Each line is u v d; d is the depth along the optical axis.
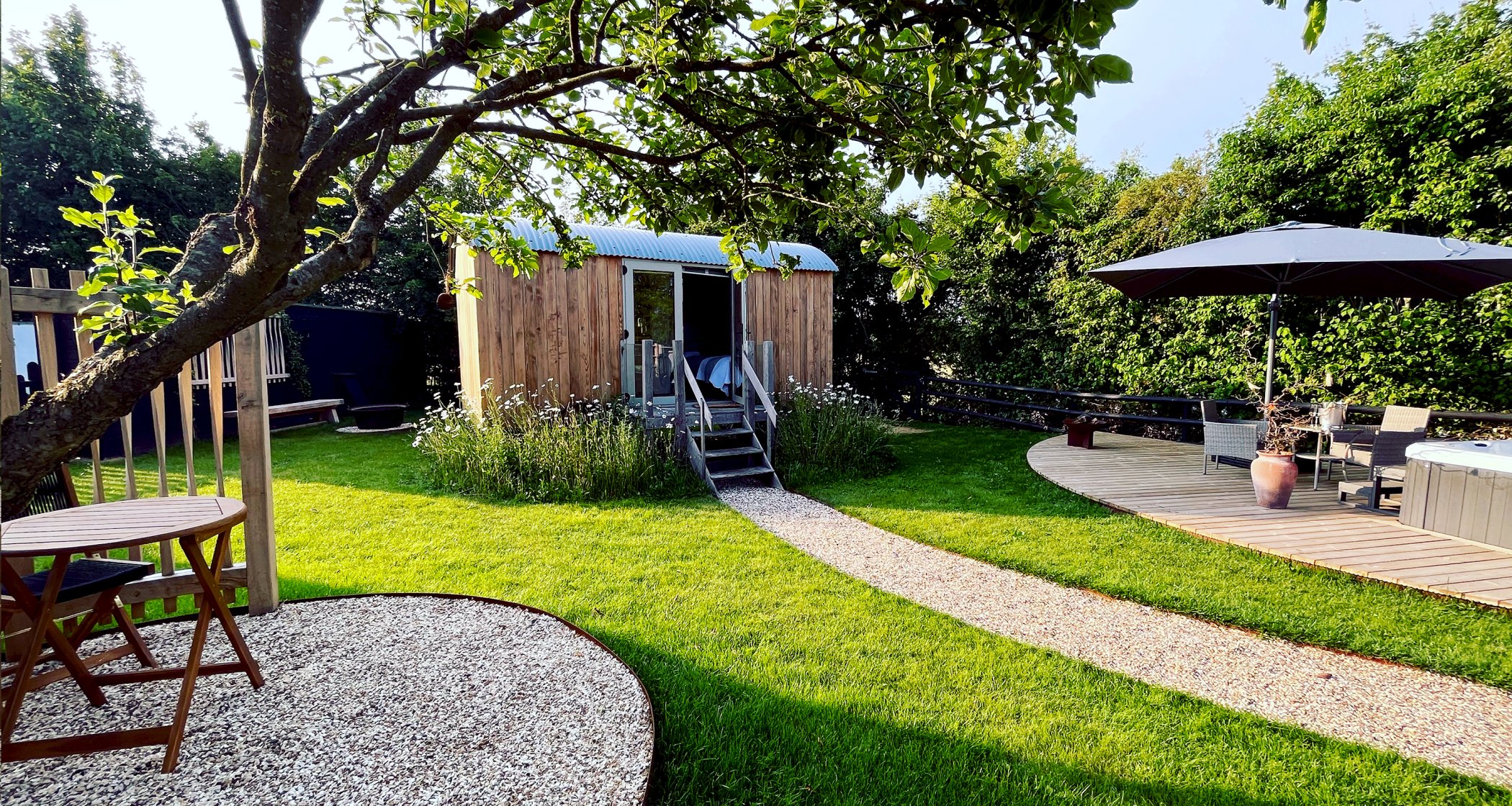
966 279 12.45
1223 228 8.78
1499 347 6.61
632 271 8.54
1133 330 10.14
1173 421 9.06
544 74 2.00
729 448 8.05
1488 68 6.56
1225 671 3.10
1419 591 3.82
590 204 3.42
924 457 9.00
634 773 2.20
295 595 3.78
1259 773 2.32
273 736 2.37
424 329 15.75
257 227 1.51
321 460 8.50
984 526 5.43
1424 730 2.62
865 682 2.88
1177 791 2.22
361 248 1.87
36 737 2.34
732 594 3.89
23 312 2.78
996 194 1.68
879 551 4.93
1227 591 3.94
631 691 2.69
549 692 2.67
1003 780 2.26
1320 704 2.82
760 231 2.48
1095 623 3.62
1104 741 2.47
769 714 2.61
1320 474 7.05
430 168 2.00
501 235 3.50
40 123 10.51
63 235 10.88
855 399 9.27
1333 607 3.69
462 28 1.85
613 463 6.67
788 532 5.46
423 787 2.12
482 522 5.49
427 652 3.00
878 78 1.84
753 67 1.90
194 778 2.14
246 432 3.30
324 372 13.73
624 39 2.32
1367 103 7.45
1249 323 8.58
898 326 14.11
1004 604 3.90
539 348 7.93
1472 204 6.69
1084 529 5.25
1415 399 7.16
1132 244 9.91
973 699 2.76
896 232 1.83
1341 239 5.40
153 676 2.52
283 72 1.34
